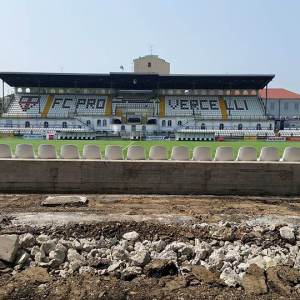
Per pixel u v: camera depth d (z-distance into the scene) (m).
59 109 90.88
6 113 89.31
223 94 98.50
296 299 8.80
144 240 11.55
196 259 10.51
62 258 10.34
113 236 11.91
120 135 75.25
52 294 8.93
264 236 11.89
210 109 92.00
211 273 9.86
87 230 12.10
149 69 110.12
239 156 20.75
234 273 9.78
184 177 18.91
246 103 94.50
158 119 87.75
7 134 73.06
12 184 19.02
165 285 9.39
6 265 10.02
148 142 57.16
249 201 17.47
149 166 18.92
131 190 19.00
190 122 87.44
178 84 93.75
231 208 15.79
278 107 124.06
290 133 75.69
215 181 18.88
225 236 11.70
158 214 14.38
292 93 128.12
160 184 18.95
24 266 10.14
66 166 18.94
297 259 10.45
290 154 20.38
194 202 17.02
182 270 10.05
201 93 98.75
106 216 13.80
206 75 85.69
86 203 16.17
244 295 8.97
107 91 98.69
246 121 87.25
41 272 9.80
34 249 10.69
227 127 87.19
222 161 19.44
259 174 18.83
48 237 11.37
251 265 10.09
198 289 9.23
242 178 18.84
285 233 11.79
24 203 16.30
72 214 14.09
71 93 97.75
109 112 90.12
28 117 87.19
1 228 12.20
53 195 18.44
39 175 18.98
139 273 9.90
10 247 10.33
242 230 12.29
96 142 55.44
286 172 18.80
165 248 10.98
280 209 15.75
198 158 20.72
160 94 98.44
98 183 19.00
